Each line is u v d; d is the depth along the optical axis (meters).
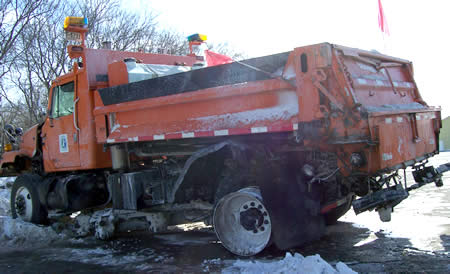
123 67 6.54
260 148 4.98
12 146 8.91
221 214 5.18
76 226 6.95
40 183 7.41
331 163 4.73
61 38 16.48
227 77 5.04
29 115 17.03
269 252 5.11
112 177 6.41
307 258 4.16
